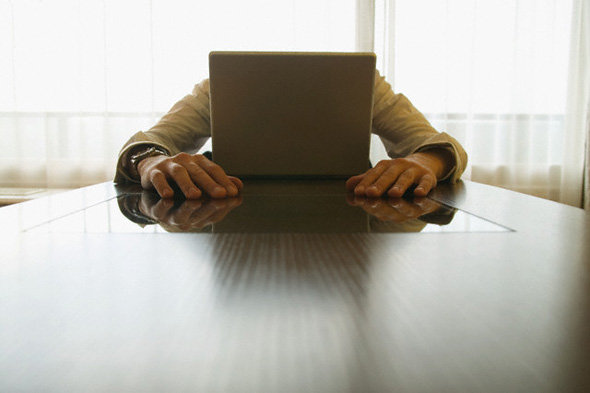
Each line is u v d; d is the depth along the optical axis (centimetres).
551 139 308
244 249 34
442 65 292
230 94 86
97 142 290
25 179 294
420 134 124
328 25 287
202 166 73
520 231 41
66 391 15
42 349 18
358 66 85
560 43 300
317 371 16
